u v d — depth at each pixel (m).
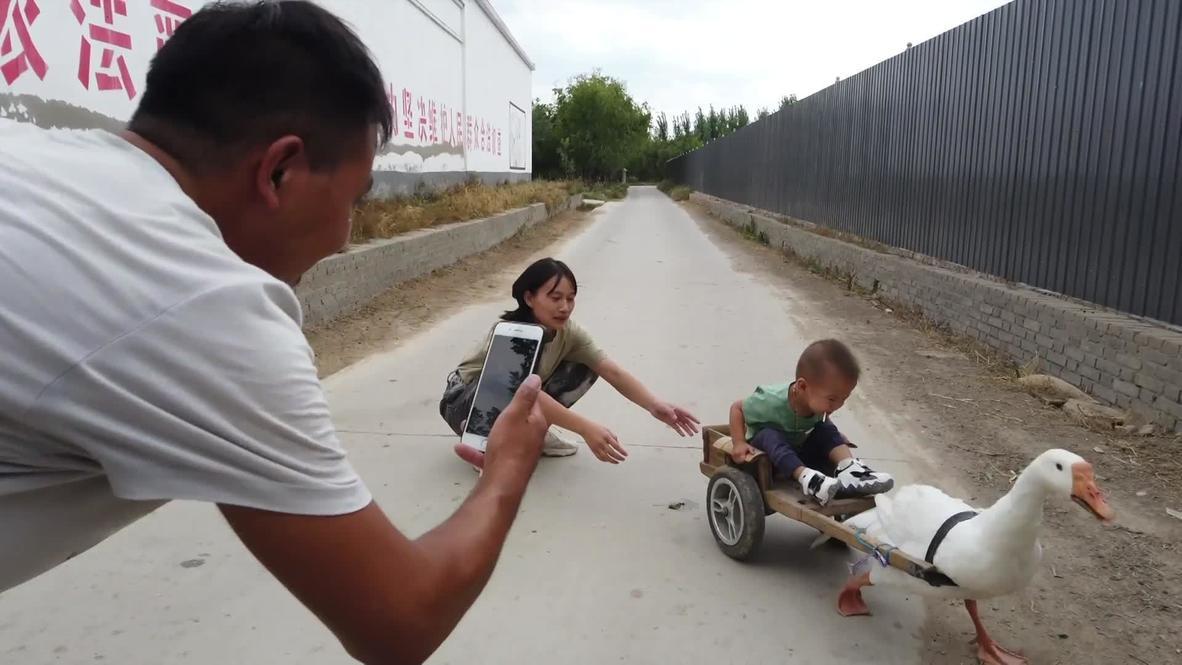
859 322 8.77
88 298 1.01
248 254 1.28
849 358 3.26
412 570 1.20
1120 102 6.00
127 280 1.03
